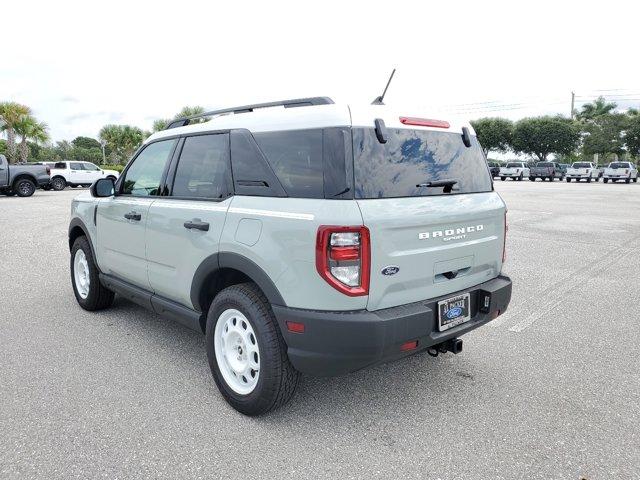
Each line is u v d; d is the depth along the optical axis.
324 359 2.78
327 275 2.67
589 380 3.77
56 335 4.60
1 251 8.70
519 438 2.98
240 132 3.30
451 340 3.29
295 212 2.80
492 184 3.71
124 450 2.82
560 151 53.75
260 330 2.99
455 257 3.19
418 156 3.09
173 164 3.87
